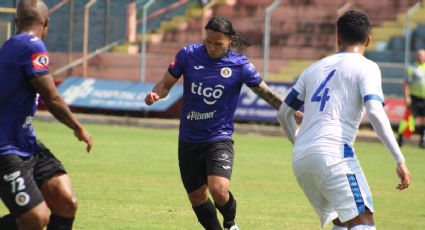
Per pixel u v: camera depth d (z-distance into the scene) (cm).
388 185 3988
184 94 2441
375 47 8231
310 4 8944
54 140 5334
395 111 6775
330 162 1916
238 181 3916
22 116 1912
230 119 2439
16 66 1889
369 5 8725
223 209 2366
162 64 8594
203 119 2403
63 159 4400
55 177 1972
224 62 2411
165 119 7275
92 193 3347
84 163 4275
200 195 2448
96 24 8675
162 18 9175
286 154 5184
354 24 2006
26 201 1889
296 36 8675
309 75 2033
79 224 2697
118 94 7475
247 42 2500
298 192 3641
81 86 7656
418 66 6128
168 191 3491
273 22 8894
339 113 1950
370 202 1920
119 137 5794
